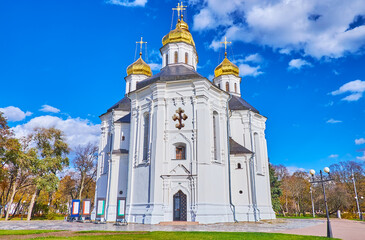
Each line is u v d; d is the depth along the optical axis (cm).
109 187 3197
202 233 1652
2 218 4569
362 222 3572
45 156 4431
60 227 2198
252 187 3238
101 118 3994
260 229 2105
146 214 2527
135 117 3067
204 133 2686
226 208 2766
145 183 2700
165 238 1432
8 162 4141
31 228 2095
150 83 2998
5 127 4094
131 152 2975
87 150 5888
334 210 6375
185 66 3578
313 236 1612
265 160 3922
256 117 3978
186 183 2598
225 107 3161
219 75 4475
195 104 2777
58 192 6028
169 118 2800
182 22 4097
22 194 5284
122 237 1470
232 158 3334
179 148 2767
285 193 6881
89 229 2000
